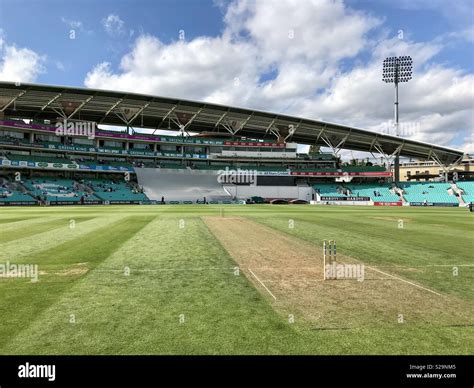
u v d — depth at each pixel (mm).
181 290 7172
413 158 92938
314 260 10406
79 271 8773
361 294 6996
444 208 55438
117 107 63906
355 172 84500
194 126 79188
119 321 5414
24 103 58219
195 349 4516
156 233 16734
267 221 24375
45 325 5246
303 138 86125
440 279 8234
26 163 58750
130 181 72938
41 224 20875
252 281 7949
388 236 16359
